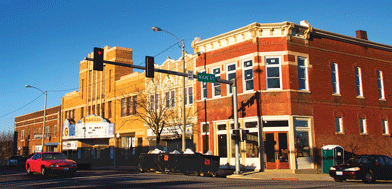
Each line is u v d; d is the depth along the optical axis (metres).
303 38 26.19
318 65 26.59
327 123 26.16
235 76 27.12
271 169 24.23
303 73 25.95
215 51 28.75
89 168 34.91
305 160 24.50
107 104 42.38
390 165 17.56
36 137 49.06
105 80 43.25
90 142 44.88
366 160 17.70
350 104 27.97
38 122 59.06
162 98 34.28
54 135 53.00
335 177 17.92
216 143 27.97
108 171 28.53
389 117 30.62
